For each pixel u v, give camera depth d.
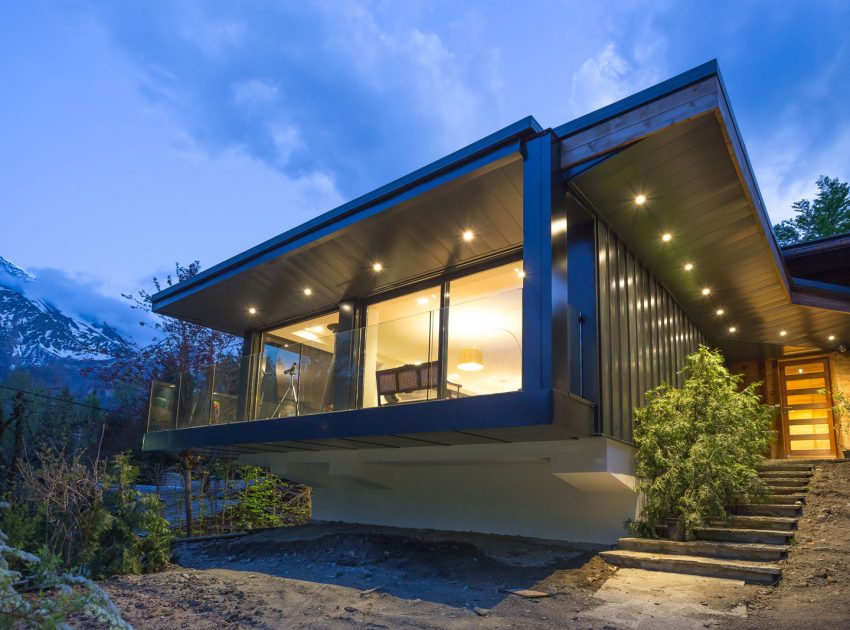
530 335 6.24
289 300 11.71
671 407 7.32
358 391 7.77
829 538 6.03
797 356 13.43
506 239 8.82
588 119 6.61
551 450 7.14
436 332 7.12
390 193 8.04
